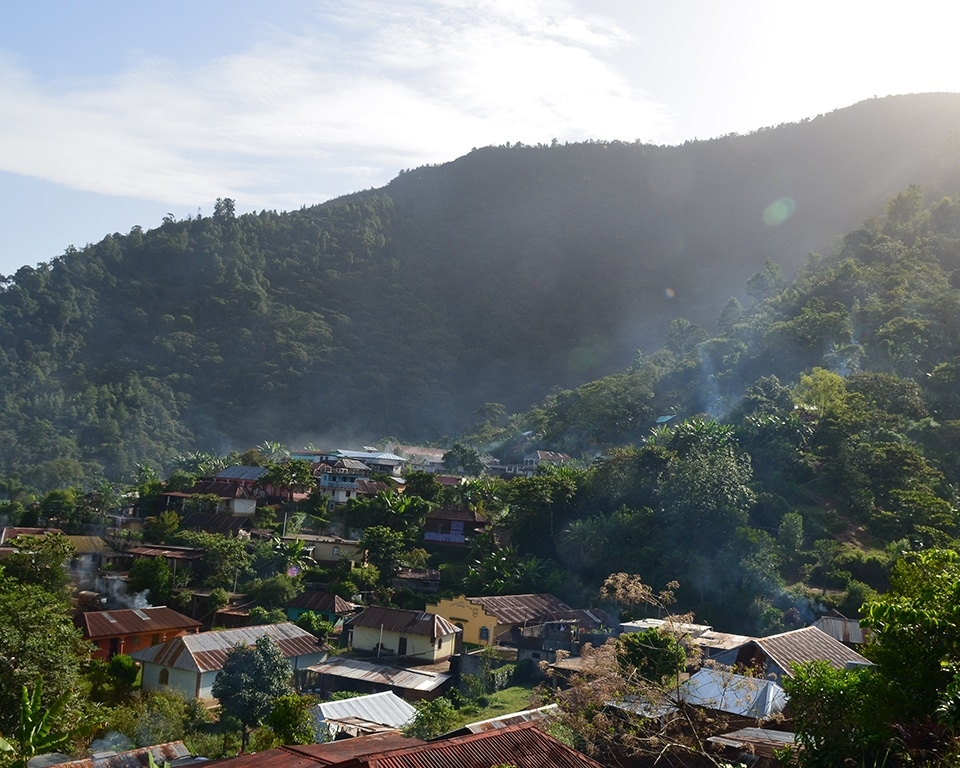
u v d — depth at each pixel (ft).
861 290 371.97
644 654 82.38
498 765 58.54
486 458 400.88
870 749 54.39
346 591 214.07
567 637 180.45
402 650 177.27
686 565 199.93
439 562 245.24
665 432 271.69
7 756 75.41
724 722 77.92
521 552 239.91
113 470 465.88
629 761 74.43
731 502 208.74
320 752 73.05
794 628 176.76
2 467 442.50
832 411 260.62
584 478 250.57
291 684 153.28
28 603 111.45
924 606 54.29
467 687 157.07
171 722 120.47
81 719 106.22
